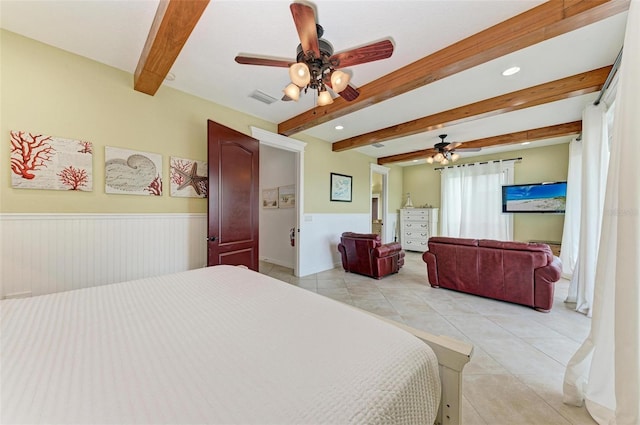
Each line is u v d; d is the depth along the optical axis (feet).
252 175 10.73
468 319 8.47
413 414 2.17
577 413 4.58
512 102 8.91
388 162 19.57
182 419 1.61
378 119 11.70
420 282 12.75
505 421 4.42
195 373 2.09
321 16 5.45
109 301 3.68
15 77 6.01
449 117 10.57
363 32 5.96
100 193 7.21
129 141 7.70
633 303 3.61
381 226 21.97
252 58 5.60
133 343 2.56
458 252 10.91
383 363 2.28
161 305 3.55
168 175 8.54
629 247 3.66
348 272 14.75
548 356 6.34
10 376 2.02
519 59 6.99
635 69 3.68
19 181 6.05
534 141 14.67
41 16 5.47
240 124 10.73
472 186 18.94
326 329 2.88
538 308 9.12
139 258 7.90
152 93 7.98
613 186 4.31
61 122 6.59
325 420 1.64
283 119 11.68
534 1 5.11
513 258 9.55
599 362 4.49
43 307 3.44
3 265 5.90
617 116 4.13
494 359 6.22
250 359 2.29
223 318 3.15
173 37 5.43
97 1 5.09
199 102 9.34
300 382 1.98
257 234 10.99
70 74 6.72
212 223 8.87
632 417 3.57
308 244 14.32
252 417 1.63
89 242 7.02
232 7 5.19
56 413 1.65
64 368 2.14
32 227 6.23
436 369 2.70
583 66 7.34
